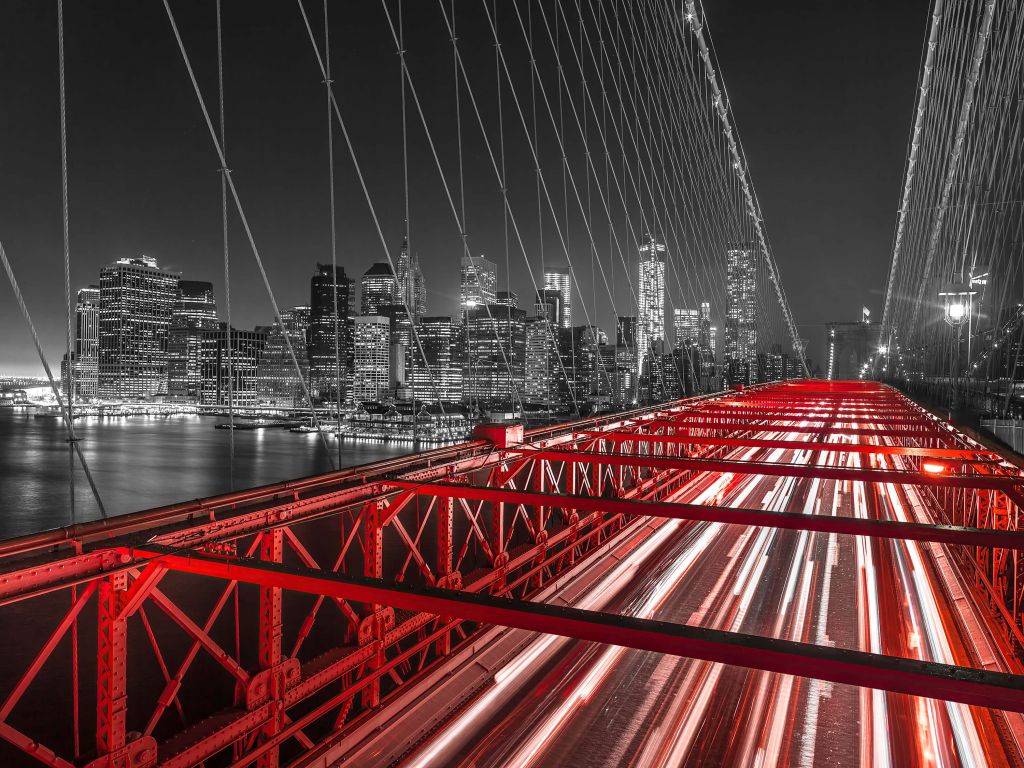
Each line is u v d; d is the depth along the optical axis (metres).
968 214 38.72
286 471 72.00
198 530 6.03
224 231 12.87
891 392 65.56
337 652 6.96
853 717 7.29
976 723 7.11
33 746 4.95
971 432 19.41
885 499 20.50
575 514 12.61
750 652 3.77
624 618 4.09
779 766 6.45
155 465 75.12
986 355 34.06
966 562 12.97
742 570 12.80
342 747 6.56
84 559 5.30
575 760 6.55
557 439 13.65
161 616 29.61
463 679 7.96
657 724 7.19
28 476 67.25
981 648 9.38
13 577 4.88
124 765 5.36
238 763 5.88
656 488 17.52
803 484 23.06
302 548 6.96
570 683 8.09
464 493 8.14
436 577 8.59
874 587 11.87
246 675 6.07
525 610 4.27
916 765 6.44
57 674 25.08
